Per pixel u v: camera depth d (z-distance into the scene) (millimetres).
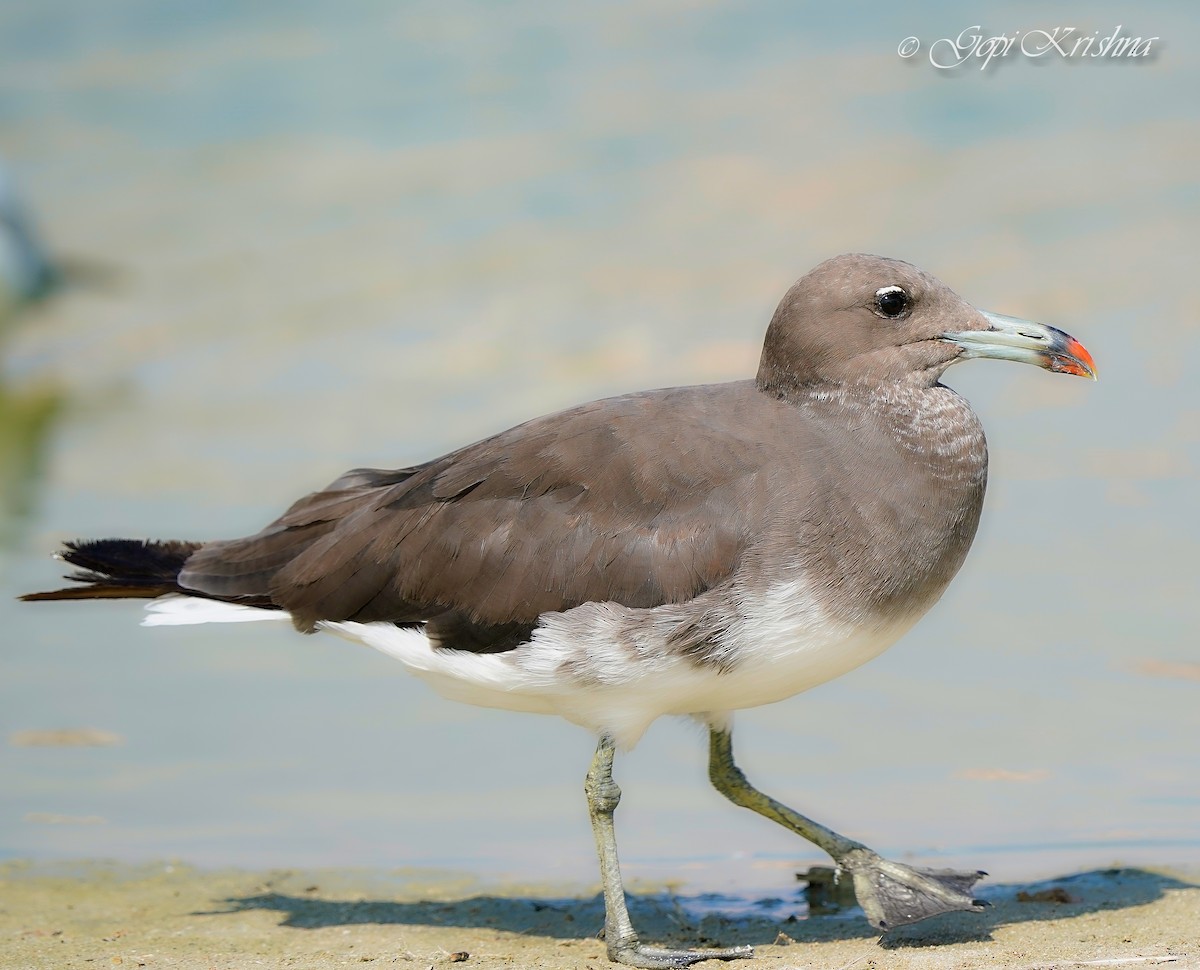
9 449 19297
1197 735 12602
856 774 12344
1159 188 23000
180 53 30797
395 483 11102
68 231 25828
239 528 16578
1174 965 9047
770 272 21906
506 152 26062
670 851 11531
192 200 26312
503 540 10148
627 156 25547
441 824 11930
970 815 11648
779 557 9773
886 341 10383
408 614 10391
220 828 11898
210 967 9617
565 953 9922
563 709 10219
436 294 22641
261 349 21938
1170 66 26203
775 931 10258
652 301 21578
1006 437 17609
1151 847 11094
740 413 10406
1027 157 24297
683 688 9969
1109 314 19906
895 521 9977
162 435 19562
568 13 30531
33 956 9859
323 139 27547
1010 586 15047
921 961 9391
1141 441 17297
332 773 12695
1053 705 13133
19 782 12562
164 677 14406
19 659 14656
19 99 29750
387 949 9969
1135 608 14492
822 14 29031
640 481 10062
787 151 25062
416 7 31562
